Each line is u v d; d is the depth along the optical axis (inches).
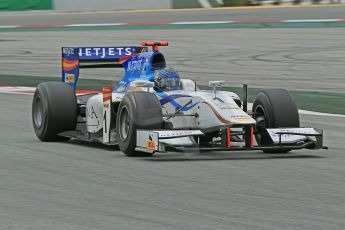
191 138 1165.7
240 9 4330.7
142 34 3727.9
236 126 1178.0
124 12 4507.9
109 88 1269.7
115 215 822.5
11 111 1894.7
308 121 1743.4
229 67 2839.6
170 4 4554.6
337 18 3868.1
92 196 919.7
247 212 836.6
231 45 3361.2
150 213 831.7
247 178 1039.6
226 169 1111.6
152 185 987.9
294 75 2635.3
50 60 3166.8
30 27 4128.9
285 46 3294.8
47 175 1061.1
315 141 1221.1
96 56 1481.3
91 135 1366.9
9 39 3779.5
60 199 902.4
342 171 1102.4
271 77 2600.9
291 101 1262.3
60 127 1386.6
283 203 883.4
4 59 3218.5
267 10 4232.3
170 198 908.6
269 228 768.3
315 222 792.9
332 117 1807.3
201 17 4138.8
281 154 1272.1
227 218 808.9
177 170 1098.7
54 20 4340.6
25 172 1085.8
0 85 2554.1
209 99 1216.2
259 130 1252.5
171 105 1262.3
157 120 1195.3
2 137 1470.2
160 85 1309.1
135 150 1209.4
